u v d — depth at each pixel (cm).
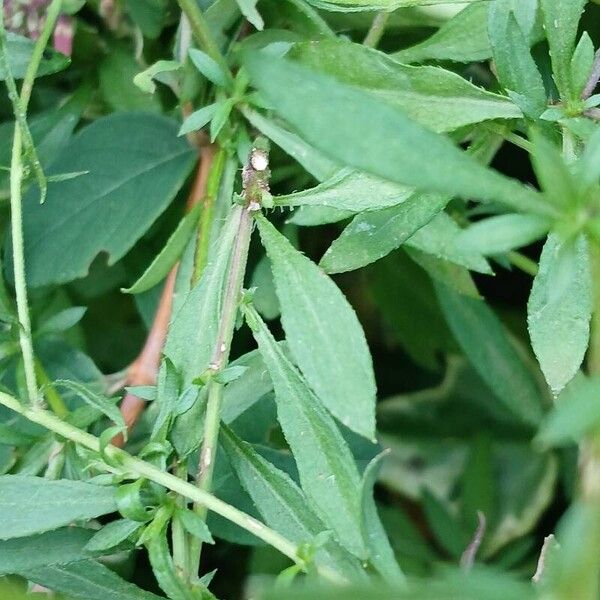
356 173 41
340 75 42
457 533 54
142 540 39
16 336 44
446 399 58
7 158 48
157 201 47
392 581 38
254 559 51
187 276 45
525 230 36
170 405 40
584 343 40
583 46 41
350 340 39
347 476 39
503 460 56
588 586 35
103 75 49
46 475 43
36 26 47
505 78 41
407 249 46
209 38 44
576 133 41
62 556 40
